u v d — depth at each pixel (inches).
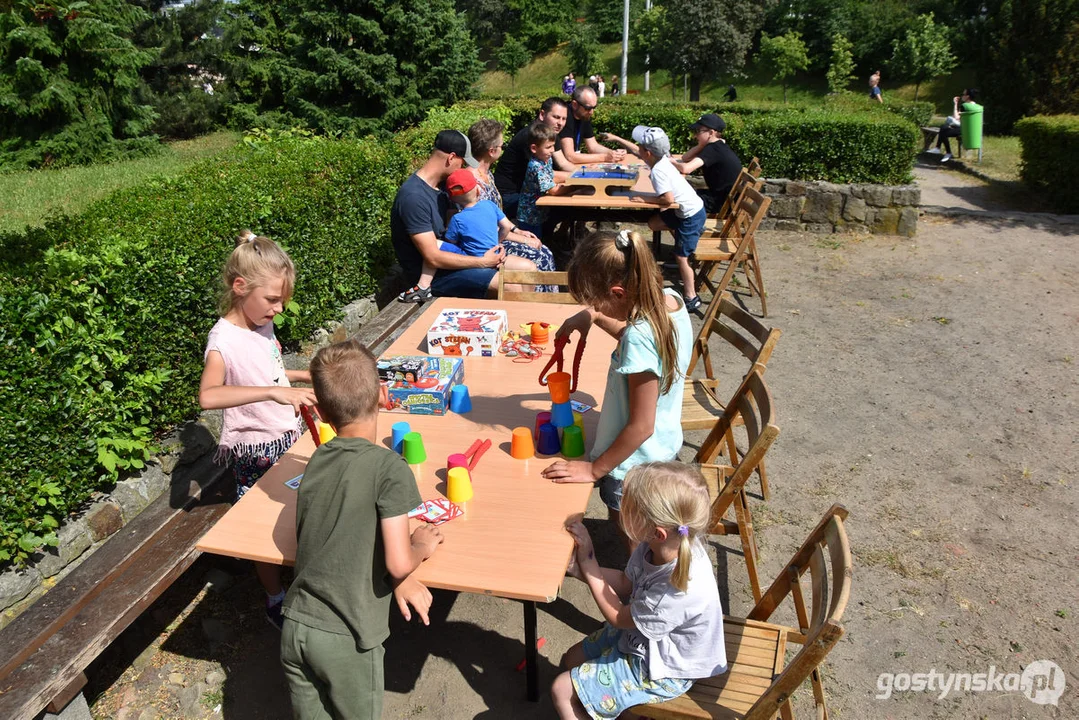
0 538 128.7
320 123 673.0
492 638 126.5
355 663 85.8
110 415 145.9
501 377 135.0
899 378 213.3
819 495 161.9
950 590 134.6
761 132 363.6
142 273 150.6
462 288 197.0
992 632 125.6
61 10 546.6
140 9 724.7
